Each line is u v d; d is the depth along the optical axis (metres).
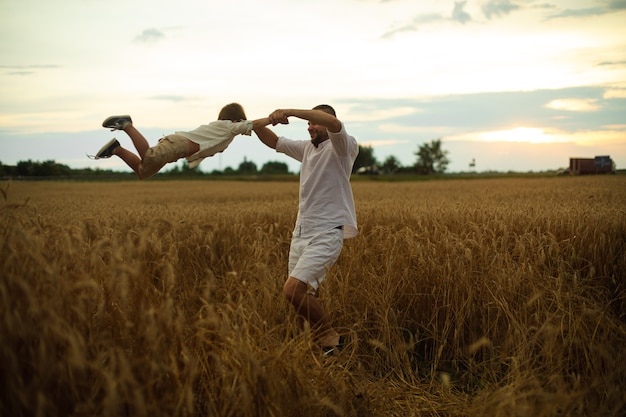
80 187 44.03
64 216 9.05
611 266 5.59
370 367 4.21
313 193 4.22
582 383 3.54
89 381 2.54
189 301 3.90
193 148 3.51
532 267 5.10
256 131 4.59
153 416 2.42
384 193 22.95
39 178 74.12
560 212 7.79
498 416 2.82
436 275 5.01
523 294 4.71
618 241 6.11
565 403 2.81
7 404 2.32
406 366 4.08
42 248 2.98
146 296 3.01
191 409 2.38
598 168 64.88
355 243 6.16
